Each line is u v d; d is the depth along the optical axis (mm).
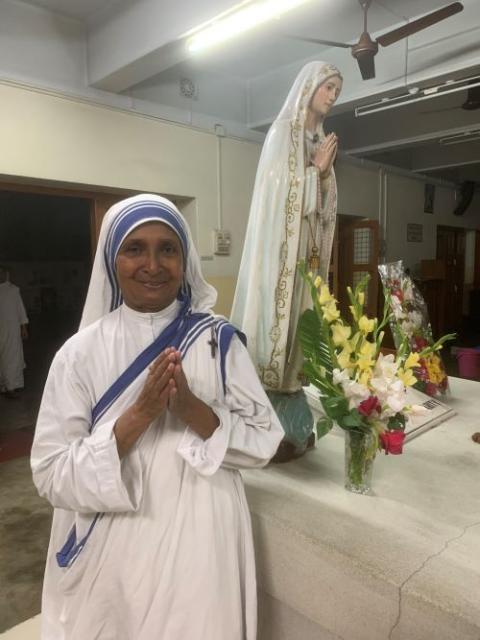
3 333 4383
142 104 3473
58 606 912
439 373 1948
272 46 3607
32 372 5484
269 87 4090
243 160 4211
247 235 1299
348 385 1035
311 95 1212
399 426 1102
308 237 1249
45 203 5918
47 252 6477
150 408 732
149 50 2725
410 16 3166
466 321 8094
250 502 1106
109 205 3568
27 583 1907
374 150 5227
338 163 5223
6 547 2158
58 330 6789
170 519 795
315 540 955
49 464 778
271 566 1048
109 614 809
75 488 743
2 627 1667
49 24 2949
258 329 1250
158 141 3588
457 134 4711
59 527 910
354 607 905
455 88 3330
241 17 2426
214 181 4008
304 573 986
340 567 915
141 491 780
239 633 838
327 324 1094
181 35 2572
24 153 2889
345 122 5312
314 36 3424
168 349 725
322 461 1352
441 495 1162
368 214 5656
